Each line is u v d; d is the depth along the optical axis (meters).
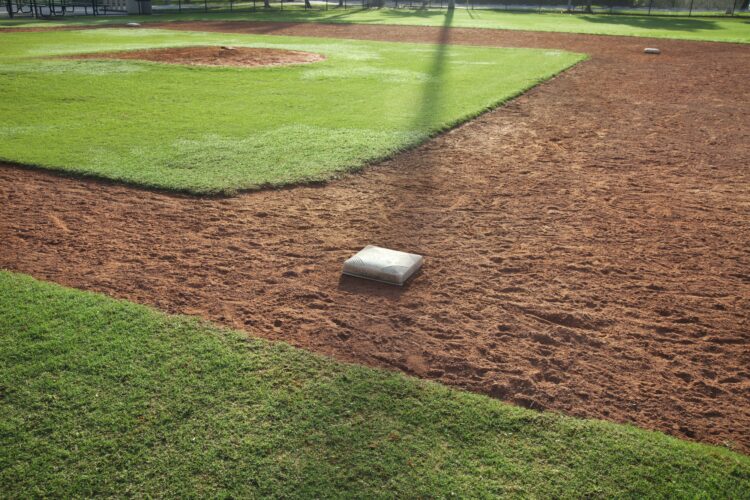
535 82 13.12
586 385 3.25
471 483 2.54
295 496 2.46
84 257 4.67
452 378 3.28
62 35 22.25
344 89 12.00
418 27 27.62
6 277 4.26
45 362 3.28
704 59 17.70
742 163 7.62
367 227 5.36
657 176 7.07
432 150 7.89
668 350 3.61
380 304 4.04
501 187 6.54
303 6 42.84
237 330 3.65
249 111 9.87
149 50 17.11
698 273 4.64
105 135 8.16
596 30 26.83
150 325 3.66
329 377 3.21
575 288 4.34
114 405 2.96
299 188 6.30
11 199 5.85
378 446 2.72
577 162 7.56
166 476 2.55
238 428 2.82
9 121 8.90
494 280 4.43
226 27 26.88
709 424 3.00
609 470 2.63
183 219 5.45
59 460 2.63
